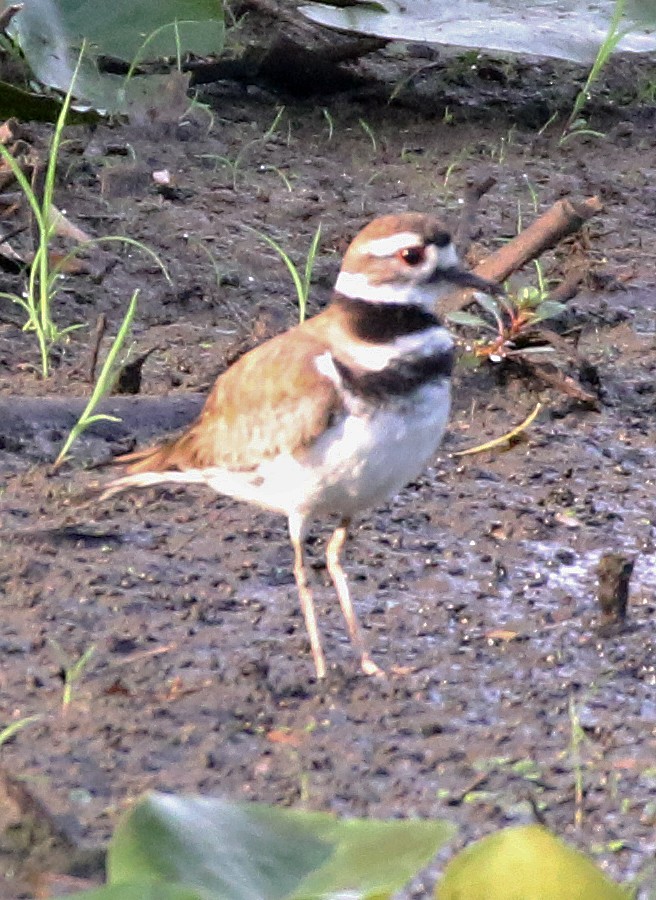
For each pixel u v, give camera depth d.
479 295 13.70
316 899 6.11
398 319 9.02
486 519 11.59
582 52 18.59
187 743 8.67
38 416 12.23
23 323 13.98
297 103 19.53
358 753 8.69
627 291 15.56
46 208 13.77
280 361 9.09
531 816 8.17
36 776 8.27
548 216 14.06
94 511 11.27
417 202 17.02
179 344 13.86
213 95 19.39
